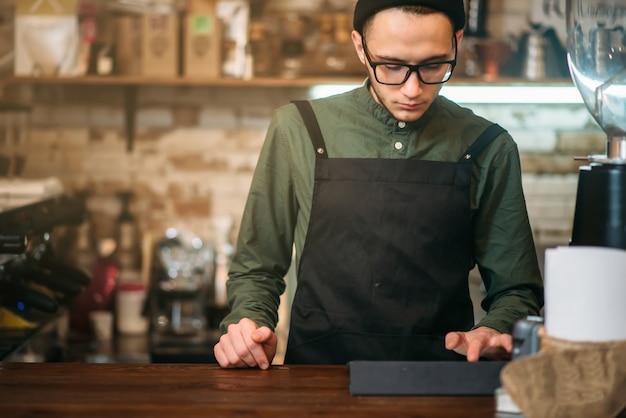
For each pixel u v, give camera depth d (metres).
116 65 4.11
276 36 4.16
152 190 4.41
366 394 1.50
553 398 1.28
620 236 1.54
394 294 2.02
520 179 2.13
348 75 4.08
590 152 4.41
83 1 4.27
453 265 2.05
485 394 1.50
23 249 2.52
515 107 4.41
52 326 3.35
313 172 2.10
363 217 2.04
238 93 4.39
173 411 1.41
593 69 1.69
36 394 1.50
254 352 1.69
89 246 4.37
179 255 4.16
